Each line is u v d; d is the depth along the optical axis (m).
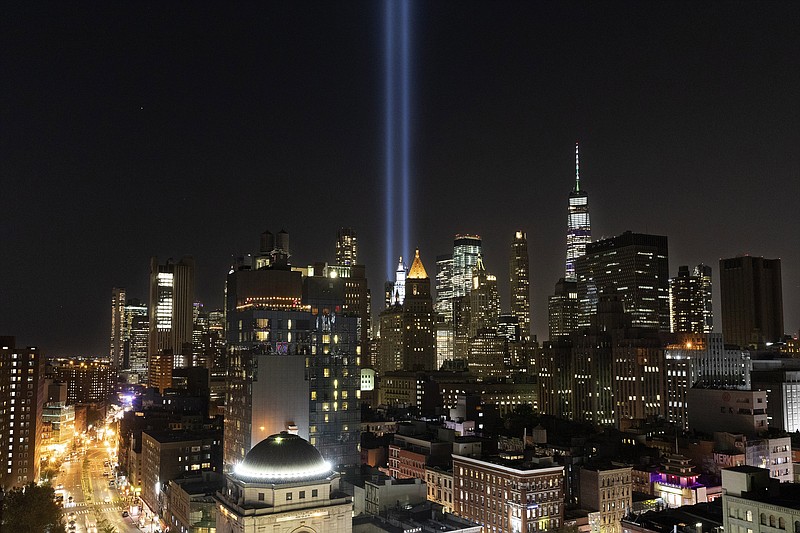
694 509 158.62
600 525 191.25
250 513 113.75
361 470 195.00
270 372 181.00
